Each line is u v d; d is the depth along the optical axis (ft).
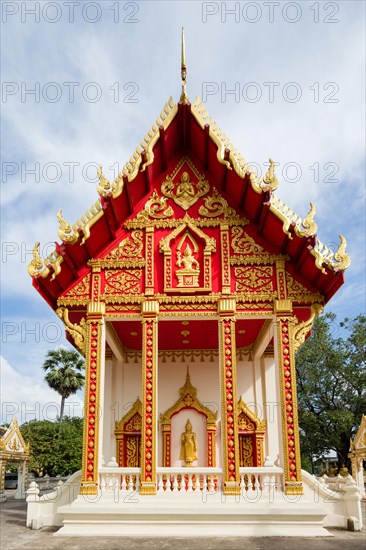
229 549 29.68
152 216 44.50
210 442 52.54
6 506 66.18
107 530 34.94
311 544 31.19
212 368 55.77
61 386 149.18
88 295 42.45
